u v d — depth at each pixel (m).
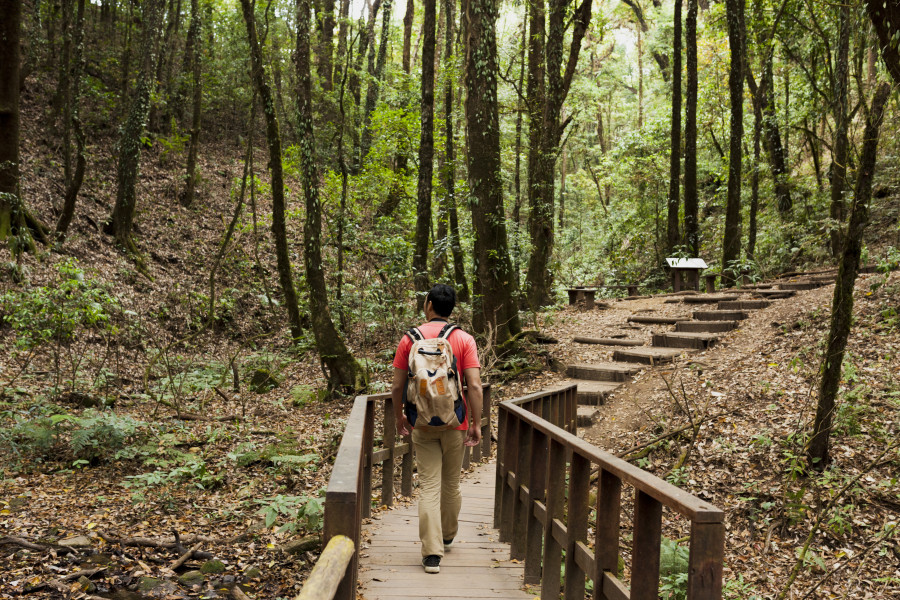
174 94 26.05
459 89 23.98
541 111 18.92
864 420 7.33
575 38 17.52
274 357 15.73
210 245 20.78
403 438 6.89
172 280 18.41
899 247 13.68
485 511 6.31
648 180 26.78
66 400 10.95
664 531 6.39
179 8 25.95
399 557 4.86
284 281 15.06
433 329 4.48
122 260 17.67
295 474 8.23
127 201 18.61
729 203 18.95
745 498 6.61
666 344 12.16
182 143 23.77
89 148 21.83
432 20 15.49
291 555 5.84
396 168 23.25
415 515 6.12
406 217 19.50
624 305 17.16
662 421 8.45
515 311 12.67
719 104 25.30
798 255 19.22
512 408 5.09
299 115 12.60
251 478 8.16
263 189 20.09
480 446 8.60
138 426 9.05
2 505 6.80
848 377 8.06
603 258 28.59
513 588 4.30
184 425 10.44
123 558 5.65
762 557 5.91
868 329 9.56
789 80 22.55
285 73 25.73
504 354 12.30
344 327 16.42
